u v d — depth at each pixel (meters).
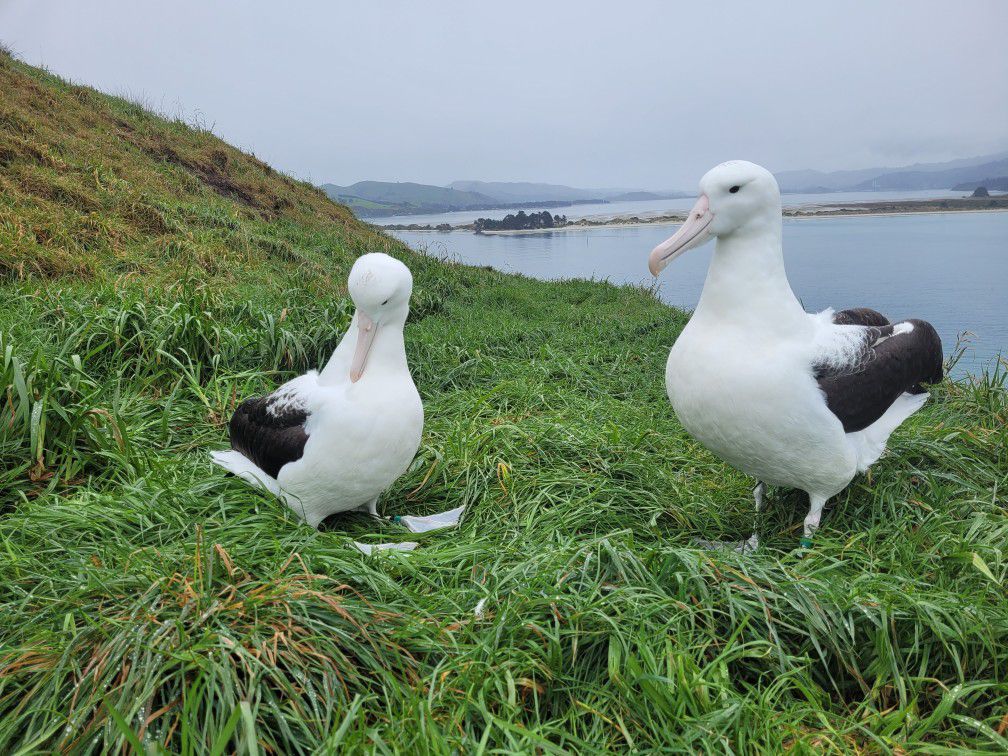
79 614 1.18
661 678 1.09
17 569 1.29
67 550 1.35
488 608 1.28
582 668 1.21
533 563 1.37
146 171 4.84
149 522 1.49
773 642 1.26
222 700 1.00
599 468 2.01
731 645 1.20
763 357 1.55
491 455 2.05
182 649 1.07
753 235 1.57
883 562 1.50
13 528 1.44
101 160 4.49
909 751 1.07
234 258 3.99
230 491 1.67
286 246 4.55
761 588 1.33
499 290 5.33
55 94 5.31
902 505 1.75
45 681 1.05
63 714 1.01
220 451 1.88
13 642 1.15
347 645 1.15
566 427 2.20
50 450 1.71
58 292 2.64
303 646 1.12
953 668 1.27
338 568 1.34
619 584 1.34
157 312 2.51
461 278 5.64
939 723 1.16
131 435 1.90
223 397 2.24
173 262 3.57
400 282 1.57
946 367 2.59
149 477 1.68
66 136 4.65
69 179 3.98
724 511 1.94
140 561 1.28
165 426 2.00
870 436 1.72
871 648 1.29
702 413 1.63
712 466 2.14
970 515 1.72
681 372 1.64
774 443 1.59
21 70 5.60
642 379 3.07
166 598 1.18
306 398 1.64
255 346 2.60
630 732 1.11
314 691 1.08
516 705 1.10
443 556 1.47
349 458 1.59
